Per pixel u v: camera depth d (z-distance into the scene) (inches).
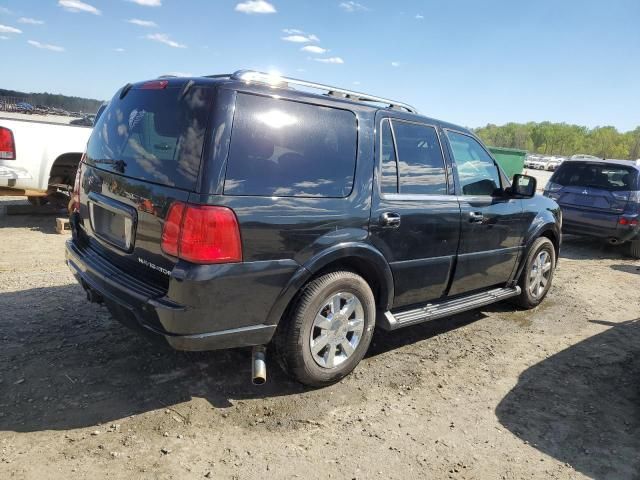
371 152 142.3
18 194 290.4
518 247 201.9
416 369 158.6
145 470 102.9
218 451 111.0
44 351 147.4
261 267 118.0
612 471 115.4
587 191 362.0
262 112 120.6
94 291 135.0
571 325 208.7
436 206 159.5
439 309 168.7
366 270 146.8
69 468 101.4
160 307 111.2
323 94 138.8
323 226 128.5
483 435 125.8
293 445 115.4
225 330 117.0
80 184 152.4
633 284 285.7
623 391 154.0
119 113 141.5
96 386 131.8
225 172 112.5
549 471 114.0
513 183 188.9
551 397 147.4
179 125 117.9
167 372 141.6
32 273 216.5
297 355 130.0
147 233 119.3
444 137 169.6
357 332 143.2
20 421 114.8
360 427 124.7
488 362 167.9
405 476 108.5
